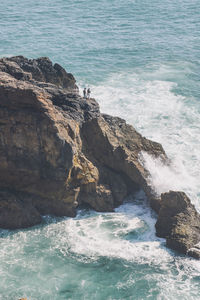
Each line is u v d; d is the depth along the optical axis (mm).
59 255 42906
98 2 130875
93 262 42219
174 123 65750
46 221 47344
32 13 119938
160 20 113688
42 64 62500
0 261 41906
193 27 108000
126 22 112250
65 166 45938
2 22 111500
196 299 38188
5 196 46312
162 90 76000
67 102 52312
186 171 54781
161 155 52906
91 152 50906
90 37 100938
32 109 45156
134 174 49719
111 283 40000
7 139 45500
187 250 42781
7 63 54625
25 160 46125
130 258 42625
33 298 38281
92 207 49250
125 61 87875
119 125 53906
